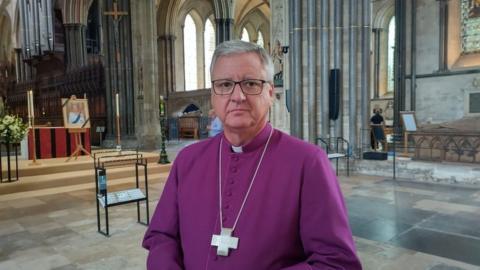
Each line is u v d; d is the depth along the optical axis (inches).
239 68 57.0
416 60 657.0
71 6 869.8
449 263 155.9
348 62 389.7
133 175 368.8
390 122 837.8
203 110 987.9
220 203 57.0
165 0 1111.6
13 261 167.8
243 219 54.1
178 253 62.0
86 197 293.7
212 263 54.2
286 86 519.2
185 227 59.5
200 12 1277.1
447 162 349.7
